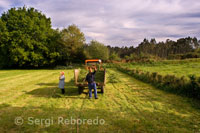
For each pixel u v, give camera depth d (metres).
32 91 8.97
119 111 5.45
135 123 4.45
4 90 9.32
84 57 35.28
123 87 9.80
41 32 30.00
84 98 7.26
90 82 7.05
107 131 3.99
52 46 31.59
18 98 7.39
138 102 6.51
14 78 15.36
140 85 10.42
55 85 10.95
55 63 35.22
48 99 7.13
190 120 4.65
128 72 17.34
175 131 3.97
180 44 84.88
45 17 36.06
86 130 4.05
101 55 35.31
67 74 18.84
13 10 29.12
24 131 4.05
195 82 7.07
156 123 4.44
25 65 33.34
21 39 27.83
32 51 29.47
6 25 29.00
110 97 7.41
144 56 35.34
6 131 4.06
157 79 10.27
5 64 29.97
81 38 32.75
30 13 31.81
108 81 12.16
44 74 19.39
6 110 5.68
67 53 31.59
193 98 6.86
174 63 25.44
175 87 8.17
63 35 31.67
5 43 28.20
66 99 7.11
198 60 25.56
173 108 5.71
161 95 7.67
